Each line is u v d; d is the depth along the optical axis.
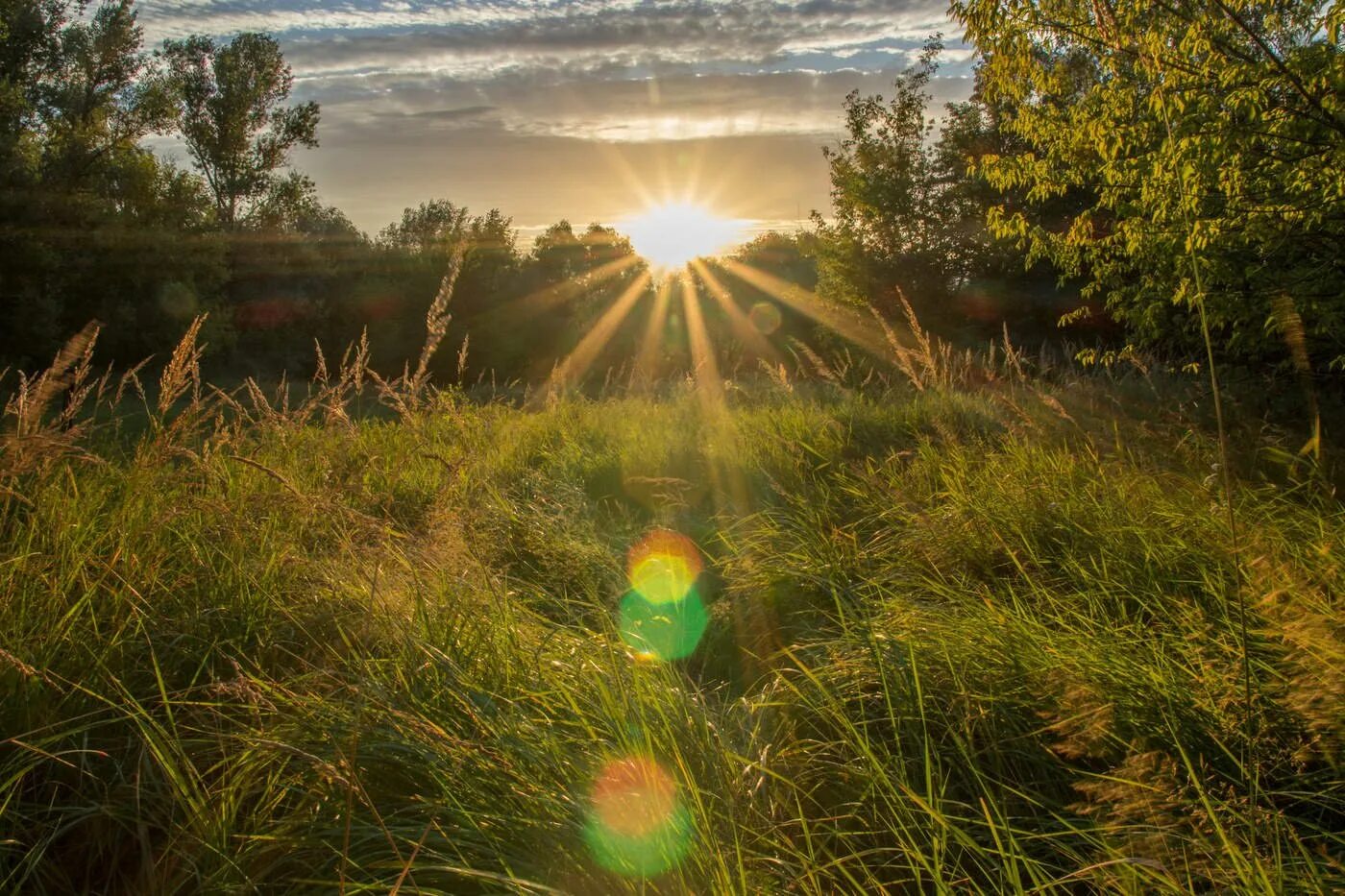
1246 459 5.52
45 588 3.04
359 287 44.47
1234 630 2.92
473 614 3.21
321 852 2.18
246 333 41.16
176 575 3.44
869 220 21.44
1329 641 2.36
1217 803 2.12
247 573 3.40
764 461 7.22
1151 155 6.81
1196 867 2.00
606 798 2.25
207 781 2.54
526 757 2.40
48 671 2.62
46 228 26.23
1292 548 3.65
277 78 46.88
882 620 3.57
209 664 3.03
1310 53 6.06
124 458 4.60
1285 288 6.56
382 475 4.60
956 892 2.09
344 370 4.76
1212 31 6.13
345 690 2.75
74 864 2.31
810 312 23.59
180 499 3.81
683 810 2.18
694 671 4.16
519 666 2.99
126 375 4.12
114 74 32.34
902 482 5.84
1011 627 3.19
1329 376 7.23
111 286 29.67
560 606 4.35
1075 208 16.88
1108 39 3.11
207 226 34.47
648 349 25.44
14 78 29.94
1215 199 6.91
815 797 2.65
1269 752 2.39
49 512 3.54
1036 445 6.10
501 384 37.09
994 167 8.12
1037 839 2.33
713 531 6.05
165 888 2.07
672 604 4.75
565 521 5.48
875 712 2.98
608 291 45.84
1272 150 6.54
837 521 5.58
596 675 2.89
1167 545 3.95
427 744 2.40
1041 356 9.39
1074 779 2.55
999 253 18.67
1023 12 6.61
